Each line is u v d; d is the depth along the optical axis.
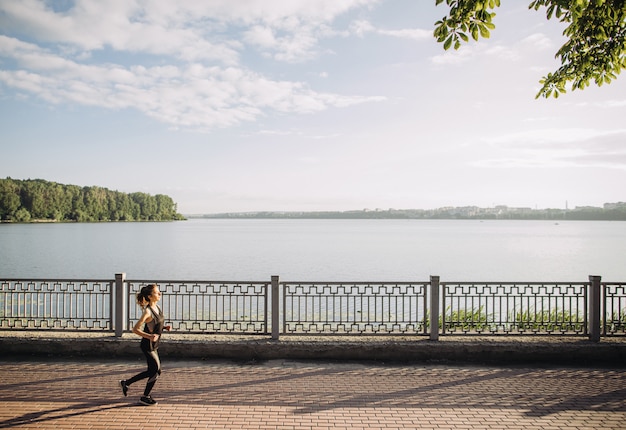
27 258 51.75
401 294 9.66
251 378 7.86
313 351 8.98
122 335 9.26
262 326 9.57
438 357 8.92
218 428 5.90
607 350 8.82
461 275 39.09
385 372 8.22
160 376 7.93
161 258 53.06
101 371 8.12
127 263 47.34
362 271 41.56
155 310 6.86
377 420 6.20
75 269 41.94
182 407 6.58
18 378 7.73
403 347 8.95
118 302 9.31
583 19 7.99
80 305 21.77
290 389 7.35
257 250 66.75
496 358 8.89
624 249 70.12
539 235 130.38
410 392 7.25
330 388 7.41
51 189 182.62
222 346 9.00
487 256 57.44
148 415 6.28
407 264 47.47
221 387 7.41
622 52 8.57
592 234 139.62
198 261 49.69
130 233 120.81
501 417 6.32
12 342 9.05
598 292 9.16
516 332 9.49
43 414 6.26
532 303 23.73
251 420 6.16
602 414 6.43
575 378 7.93
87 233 114.62
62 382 7.55
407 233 146.50
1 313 19.08
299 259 52.62
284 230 182.50
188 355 9.03
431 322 9.27
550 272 41.38
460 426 6.04
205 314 18.84
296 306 22.30
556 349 8.84
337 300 24.39
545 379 7.88
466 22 7.25
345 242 89.81
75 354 9.03
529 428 5.97
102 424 5.96
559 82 9.38
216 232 149.88
